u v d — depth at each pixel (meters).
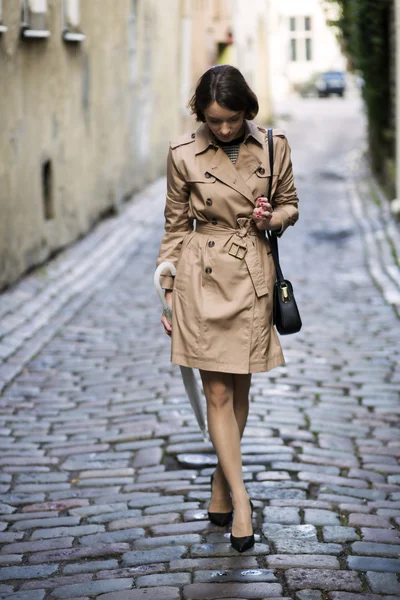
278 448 5.51
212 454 5.47
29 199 10.44
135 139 17.25
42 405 6.55
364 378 7.05
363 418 6.15
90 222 13.62
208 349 4.05
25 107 10.20
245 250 4.03
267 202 3.94
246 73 32.97
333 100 54.91
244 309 4.03
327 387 6.83
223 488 4.38
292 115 42.50
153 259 11.97
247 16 33.50
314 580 3.76
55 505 4.80
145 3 17.80
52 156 11.39
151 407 6.39
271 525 4.37
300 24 60.62
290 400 6.51
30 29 10.37
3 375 7.20
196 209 4.05
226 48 28.33
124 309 9.43
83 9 12.78
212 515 4.39
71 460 5.48
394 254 11.87
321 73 59.22
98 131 14.02
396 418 6.15
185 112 22.92
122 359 7.68
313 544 4.15
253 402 6.45
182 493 4.90
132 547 4.21
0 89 9.33
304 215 15.57
